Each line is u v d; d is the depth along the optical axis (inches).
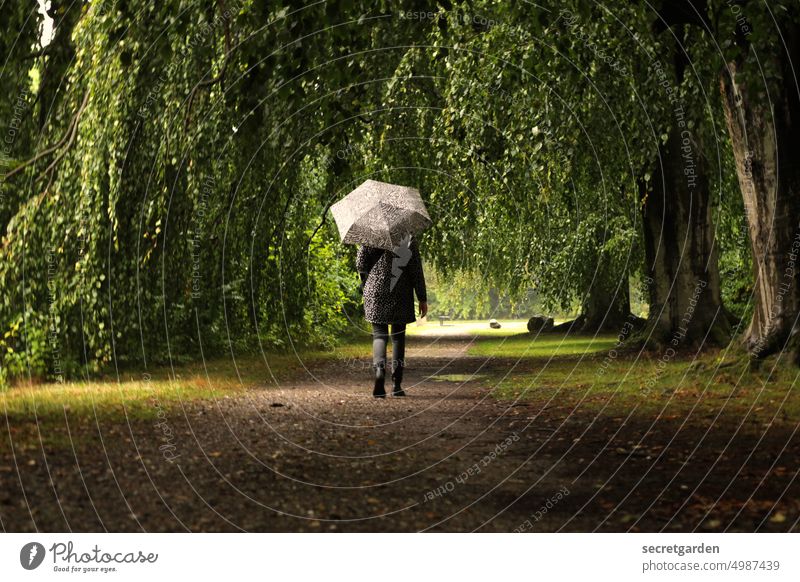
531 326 1854.1
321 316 1227.9
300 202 957.2
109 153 538.6
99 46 516.1
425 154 986.1
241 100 478.0
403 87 888.3
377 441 378.0
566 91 719.7
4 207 549.6
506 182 864.3
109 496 248.2
